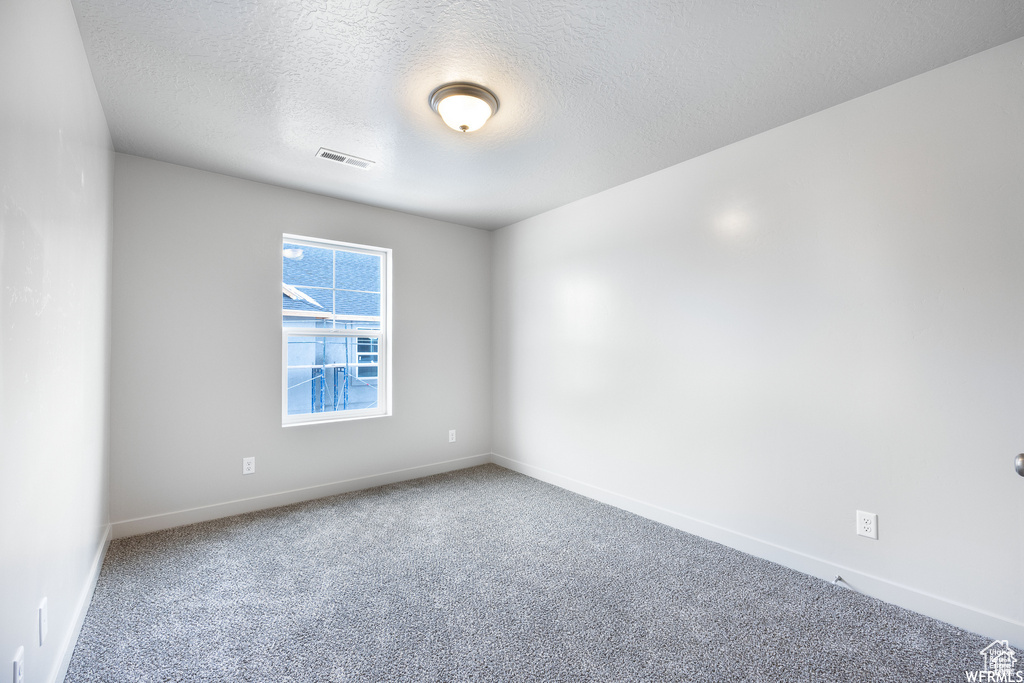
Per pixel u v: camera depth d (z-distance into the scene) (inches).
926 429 74.7
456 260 164.7
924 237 75.2
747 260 98.4
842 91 81.0
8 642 41.1
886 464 78.9
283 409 128.1
